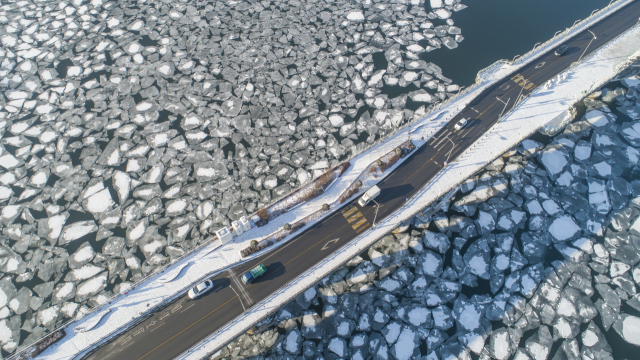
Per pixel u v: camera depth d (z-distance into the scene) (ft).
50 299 116.37
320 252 103.50
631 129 143.02
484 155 120.88
